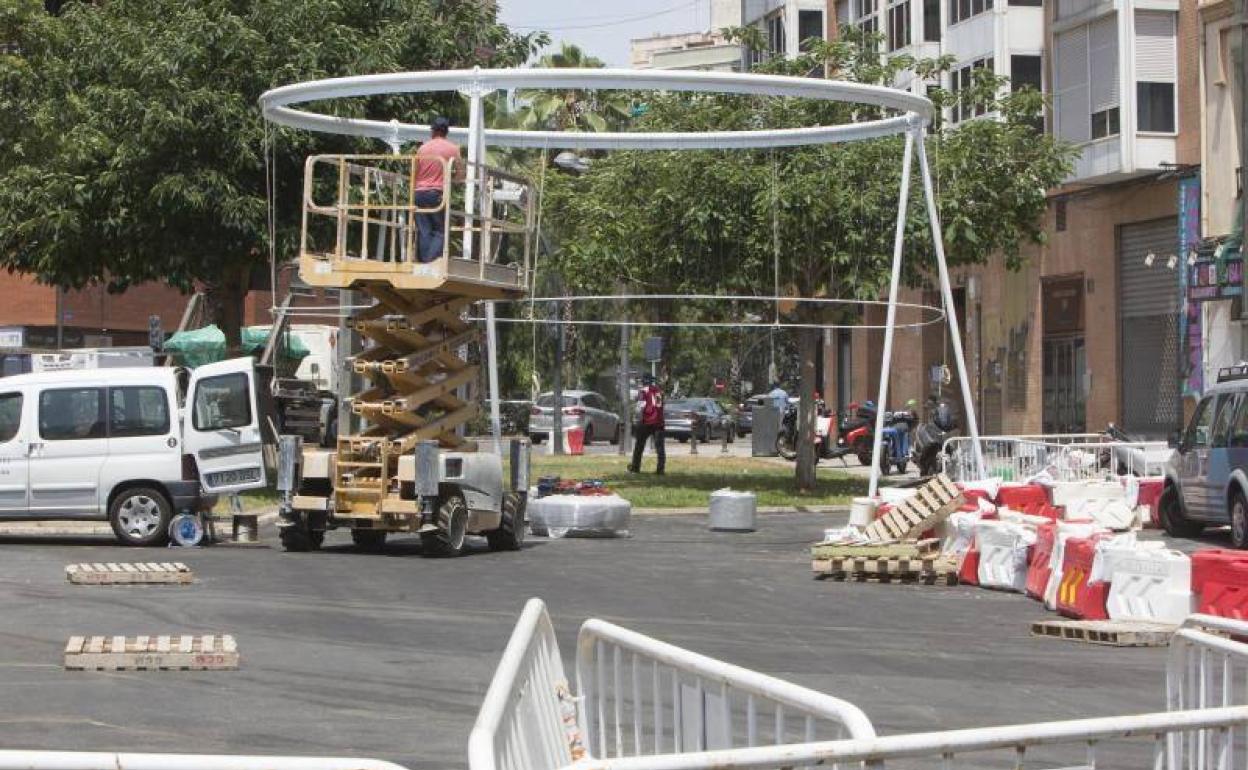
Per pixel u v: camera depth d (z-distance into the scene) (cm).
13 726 966
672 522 2808
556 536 2473
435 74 2223
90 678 1140
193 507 2205
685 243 3259
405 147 3062
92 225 2980
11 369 3453
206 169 2884
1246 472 2280
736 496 2600
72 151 2884
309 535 2155
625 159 3303
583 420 5531
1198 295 3594
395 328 2158
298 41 2923
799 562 2117
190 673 1170
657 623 1479
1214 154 3609
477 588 1734
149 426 2202
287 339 3838
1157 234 3862
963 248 3319
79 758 425
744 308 3409
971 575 1878
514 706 496
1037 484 2367
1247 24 3309
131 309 5362
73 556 2034
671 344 6975
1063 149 3381
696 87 2214
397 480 2123
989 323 4631
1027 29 4372
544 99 5931
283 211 3020
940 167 3234
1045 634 1461
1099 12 3859
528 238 2325
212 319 4022
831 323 3344
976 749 461
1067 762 905
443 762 888
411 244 2120
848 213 3109
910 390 5325
